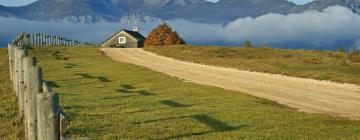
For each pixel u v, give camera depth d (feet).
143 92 79.00
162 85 92.27
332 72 123.75
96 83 91.30
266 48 225.15
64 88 81.20
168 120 51.55
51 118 24.64
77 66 134.51
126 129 46.16
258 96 81.05
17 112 53.16
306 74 115.96
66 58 168.86
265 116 55.47
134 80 100.48
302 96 81.66
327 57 182.09
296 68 137.18
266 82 104.22
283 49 221.87
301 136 44.83
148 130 45.93
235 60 164.14
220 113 56.85
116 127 46.88
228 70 134.51
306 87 94.94
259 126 49.37
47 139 24.67
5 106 57.36
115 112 56.18
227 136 44.09
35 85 36.29
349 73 123.34
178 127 47.75
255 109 61.21
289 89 91.66
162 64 155.84
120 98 69.62
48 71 114.62
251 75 120.16
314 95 82.99
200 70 134.00
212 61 162.09
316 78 110.63
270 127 48.98
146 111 57.57
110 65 142.51
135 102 65.51
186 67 144.36
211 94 78.54
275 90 90.12
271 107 65.36
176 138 42.93
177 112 57.11
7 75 97.14
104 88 83.25
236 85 98.22
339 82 103.04
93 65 140.56
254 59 172.86
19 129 44.24
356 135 45.91
